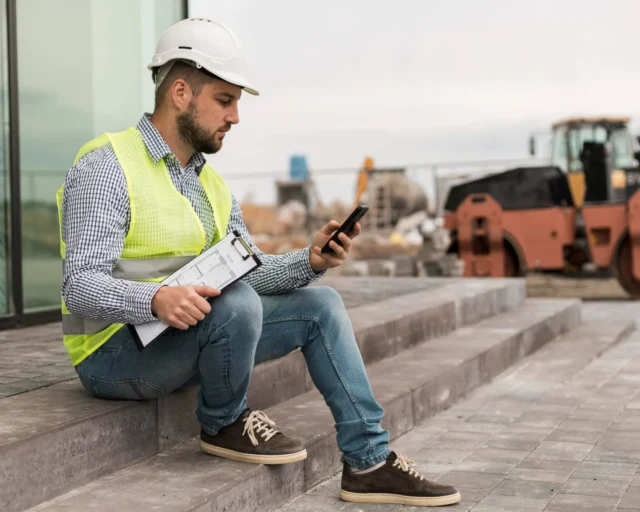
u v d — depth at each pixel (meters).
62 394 2.70
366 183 16.06
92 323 2.53
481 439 3.57
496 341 5.01
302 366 3.60
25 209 4.53
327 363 2.64
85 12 4.87
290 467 2.75
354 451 2.68
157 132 2.50
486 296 6.02
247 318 2.39
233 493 2.42
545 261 11.09
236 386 2.52
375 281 6.94
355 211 2.58
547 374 4.97
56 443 2.29
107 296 2.27
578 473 3.08
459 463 3.23
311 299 2.65
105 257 2.33
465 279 7.09
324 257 2.63
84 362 2.58
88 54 4.90
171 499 2.29
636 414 3.99
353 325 4.31
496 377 4.89
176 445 2.78
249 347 2.44
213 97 2.48
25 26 4.52
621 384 4.71
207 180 2.68
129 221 2.42
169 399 2.73
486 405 4.21
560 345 5.97
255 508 2.54
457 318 5.49
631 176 10.45
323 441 2.96
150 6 5.31
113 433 2.50
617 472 3.08
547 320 6.05
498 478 3.03
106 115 5.04
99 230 2.33
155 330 2.30
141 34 5.26
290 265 2.66
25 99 4.52
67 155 4.78
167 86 2.49
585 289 11.00
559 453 3.35
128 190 2.40
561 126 12.45
